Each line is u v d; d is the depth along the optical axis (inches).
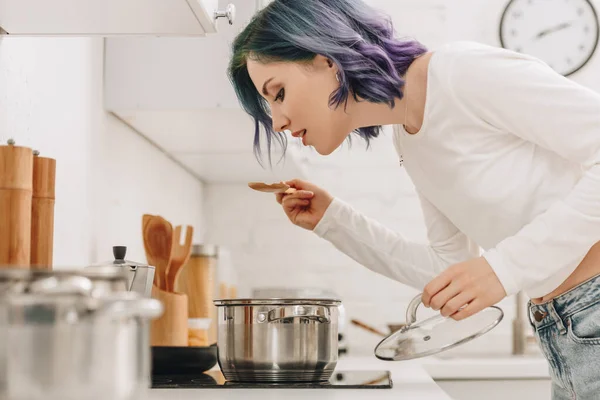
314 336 49.2
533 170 50.5
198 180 115.6
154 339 60.5
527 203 50.5
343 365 78.0
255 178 114.7
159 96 70.5
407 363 81.3
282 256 119.3
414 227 118.6
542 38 121.9
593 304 48.9
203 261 73.2
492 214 52.1
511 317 113.8
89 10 45.1
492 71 48.6
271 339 48.7
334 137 55.1
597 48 121.7
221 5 70.1
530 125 48.0
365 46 51.8
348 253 66.0
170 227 62.0
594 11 121.8
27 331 20.1
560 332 51.0
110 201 72.2
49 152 56.7
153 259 61.8
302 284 118.7
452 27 122.7
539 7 122.3
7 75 49.3
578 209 46.2
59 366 20.1
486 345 112.8
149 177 86.8
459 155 51.8
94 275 22.8
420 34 122.6
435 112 51.6
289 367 48.6
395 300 117.5
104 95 70.5
